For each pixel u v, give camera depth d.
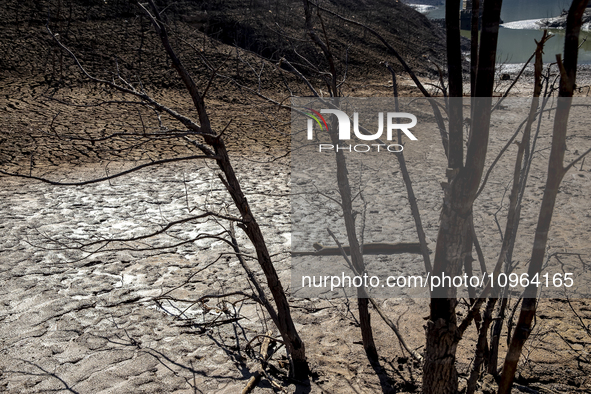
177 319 4.70
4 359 4.02
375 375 3.87
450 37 1.94
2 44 16.62
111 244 6.37
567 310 4.73
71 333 4.42
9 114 12.44
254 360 4.06
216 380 3.80
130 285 5.34
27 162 9.83
